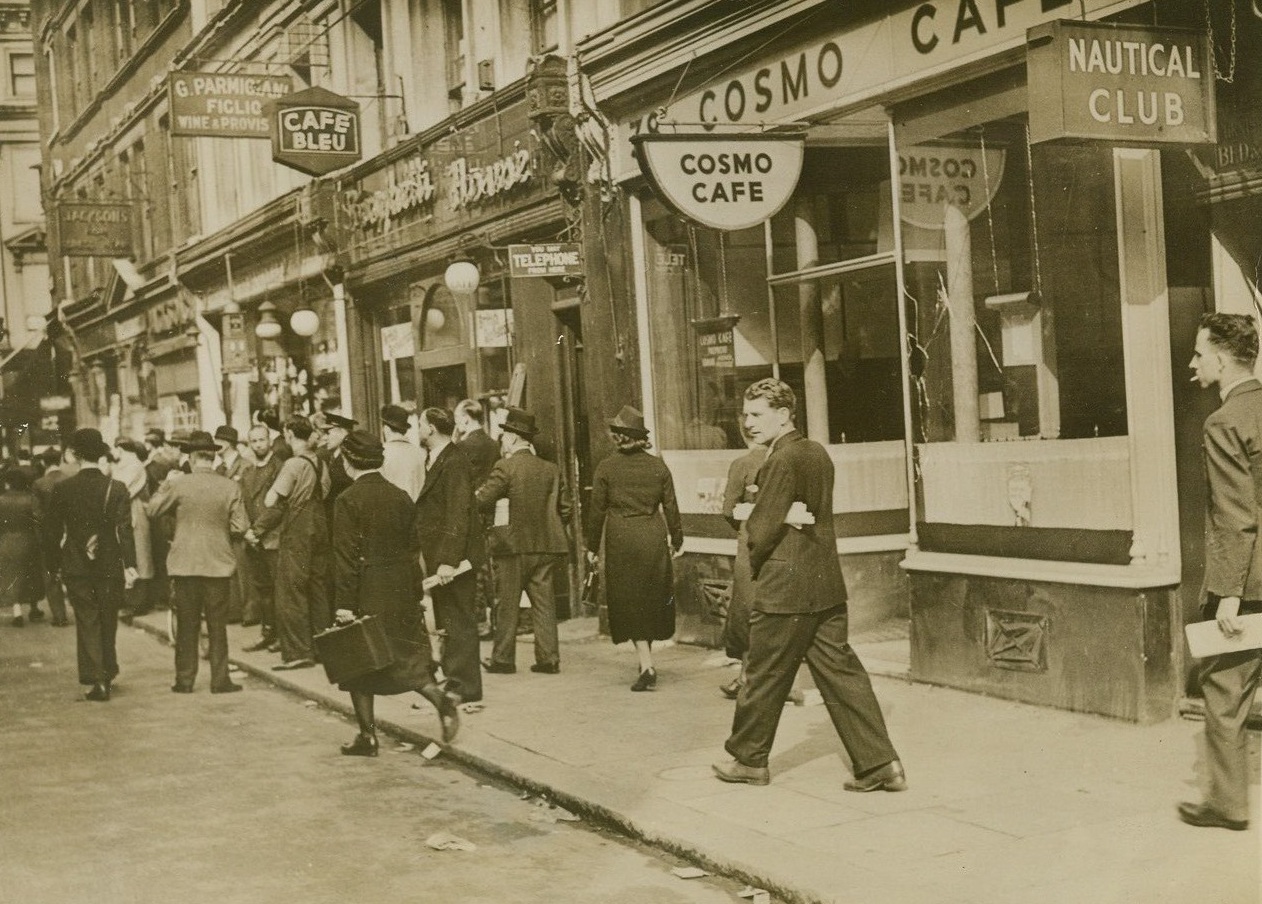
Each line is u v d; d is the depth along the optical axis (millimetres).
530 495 10516
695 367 11812
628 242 12438
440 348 16844
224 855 6176
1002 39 8172
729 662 10516
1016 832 5703
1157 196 7359
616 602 9484
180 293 26781
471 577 9305
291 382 22203
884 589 10477
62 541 10914
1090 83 6660
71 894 5648
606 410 12734
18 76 37938
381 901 5430
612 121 12430
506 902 5379
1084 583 7637
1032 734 7348
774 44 10219
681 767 7203
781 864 5410
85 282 35188
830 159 10531
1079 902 4832
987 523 8445
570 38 13352
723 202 9727
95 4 31812
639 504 9469
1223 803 5551
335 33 18969
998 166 8367
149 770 8133
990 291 8445
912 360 9039
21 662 13586
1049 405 8016
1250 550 5262
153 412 30484
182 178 27141
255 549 13195
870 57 9289
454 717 8172
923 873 5238
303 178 20750
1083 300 7754
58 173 36375
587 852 6070
